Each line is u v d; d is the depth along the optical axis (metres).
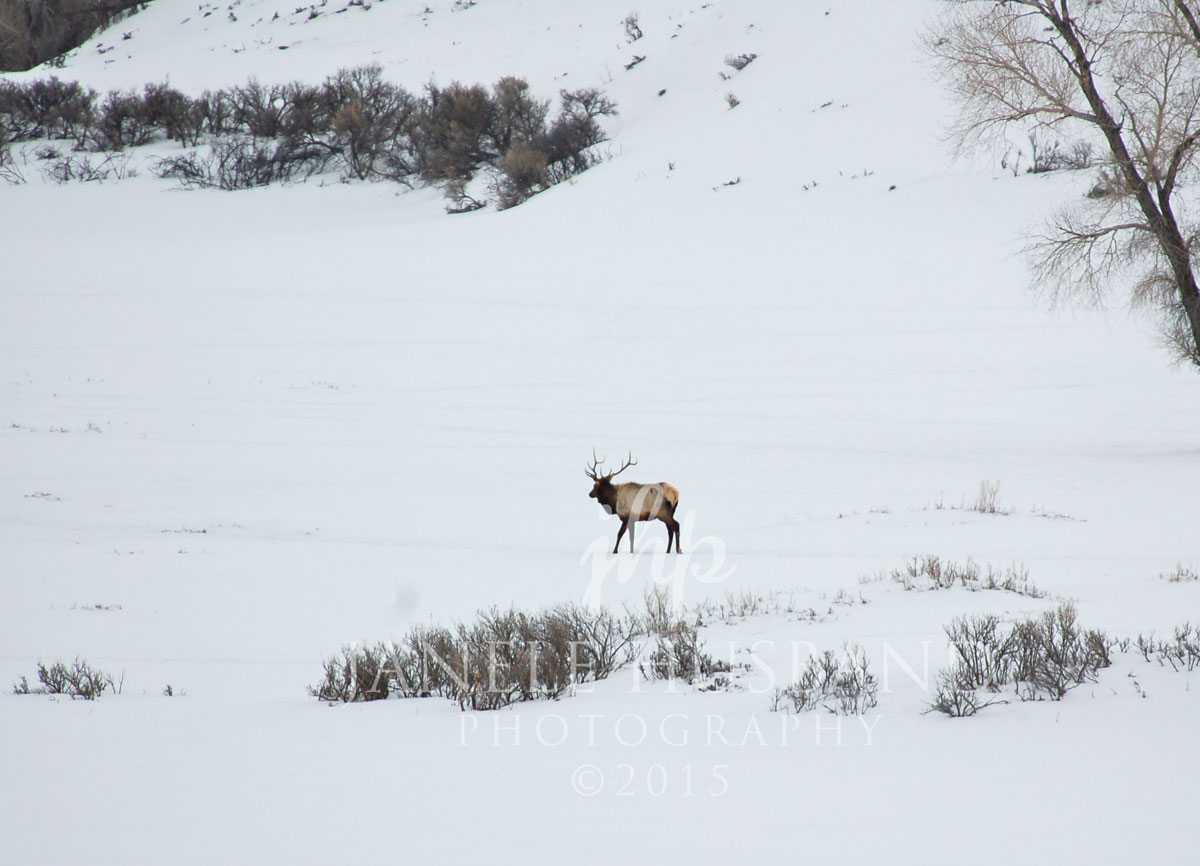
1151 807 17.48
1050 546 68.50
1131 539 70.94
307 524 84.25
